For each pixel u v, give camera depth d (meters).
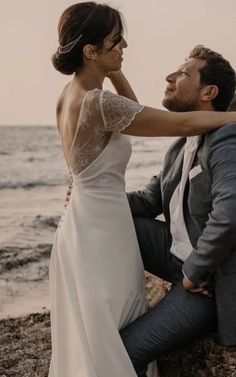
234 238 1.67
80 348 1.79
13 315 2.99
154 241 2.06
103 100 1.74
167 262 2.03
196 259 1.73
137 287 1.88
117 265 1.83
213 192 1.72
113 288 1.81
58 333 1.87
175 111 1.95
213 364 1.86
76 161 1.83
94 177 1.83
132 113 1.76
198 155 1.82
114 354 1.77
